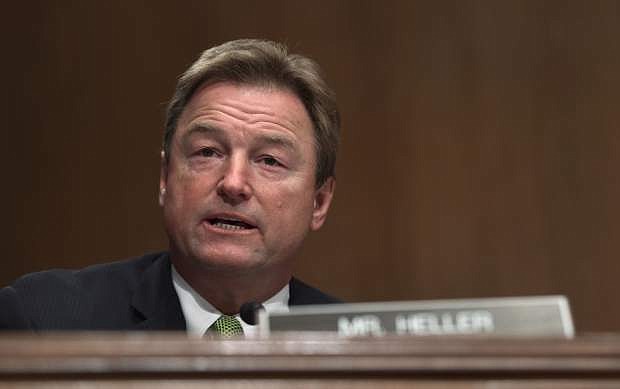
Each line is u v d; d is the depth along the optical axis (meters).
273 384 1.91
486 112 8.38
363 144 8.30
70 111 8.30
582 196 8.29
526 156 8.34
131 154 8.29
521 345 1.98
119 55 8.32
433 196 8.30
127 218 8.23
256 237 3.63
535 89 8.38
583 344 1.99
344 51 8.41
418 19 8.44
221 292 3.76
